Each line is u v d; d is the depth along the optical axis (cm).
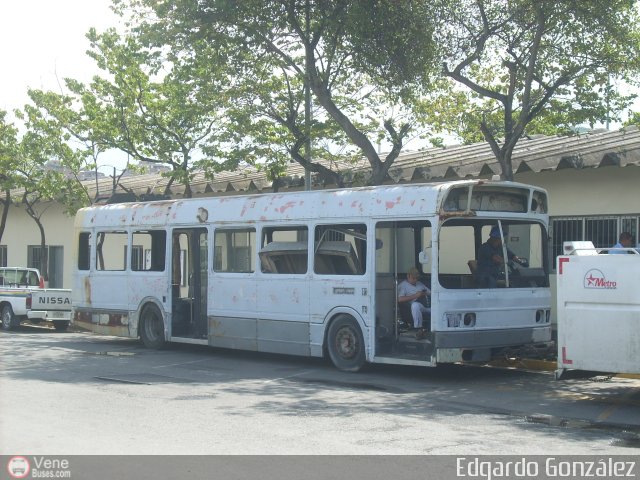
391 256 1380
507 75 1722
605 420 980
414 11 1608
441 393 1187
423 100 1769
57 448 816
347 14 1641
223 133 2138
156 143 2328
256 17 1736
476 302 1305
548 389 1226
